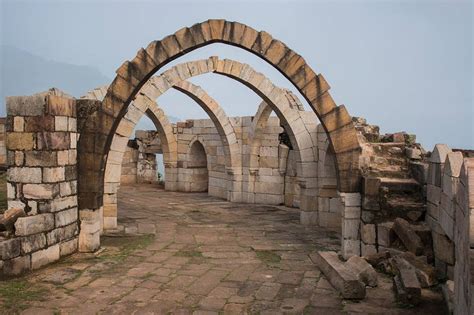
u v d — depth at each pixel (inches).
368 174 364.8
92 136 332.2
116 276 276.5
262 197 649.0
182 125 784.9
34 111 294.7
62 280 264.8
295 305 230.5
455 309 185.5
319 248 368.2
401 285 238.8
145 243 373.1
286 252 352.5
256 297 242.7
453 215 223.8
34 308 218.4
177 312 218.5
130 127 434.3
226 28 332.8
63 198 311.6
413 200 328.5
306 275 286.4
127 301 232.4
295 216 541.6
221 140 669.3
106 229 425.4
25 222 273.9
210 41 333.1
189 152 778.8
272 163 638.5
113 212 427.5
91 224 333.4
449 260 252.5
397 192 335.9
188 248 360.2
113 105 331.3
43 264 290.4
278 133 632.4
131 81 331.6
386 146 393.7
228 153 658.8
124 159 900.0
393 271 274.1
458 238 181.5
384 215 320.8
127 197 687.7
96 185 333.7
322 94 332.8
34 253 281.6
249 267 305.1
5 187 542.6
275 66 336.2
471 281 127.3
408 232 290.2
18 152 297.4
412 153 373.7
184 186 785.6
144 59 331.0
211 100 636.7
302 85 332.8
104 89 501.0
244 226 466.9
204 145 749.9
